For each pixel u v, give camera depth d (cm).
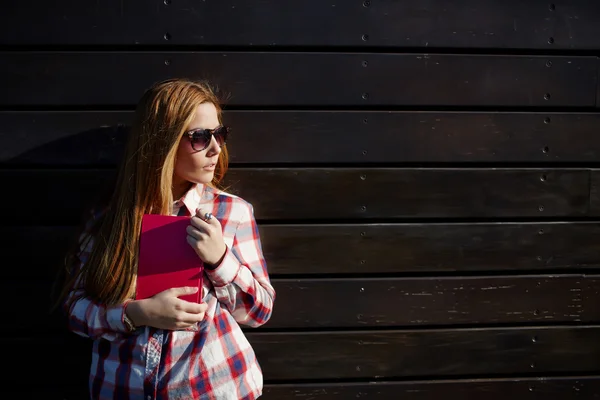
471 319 195
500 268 195
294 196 190
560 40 192
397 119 191
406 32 189
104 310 135
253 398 141
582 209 196
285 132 189
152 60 185
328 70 189
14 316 186
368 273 193
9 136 184
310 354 191
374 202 191
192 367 134
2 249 185
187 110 141
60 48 184
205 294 140
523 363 196
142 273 135
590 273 197
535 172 194
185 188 154
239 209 153
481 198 194
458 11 190
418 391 194
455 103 192
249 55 187
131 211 141
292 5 187
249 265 151
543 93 193
